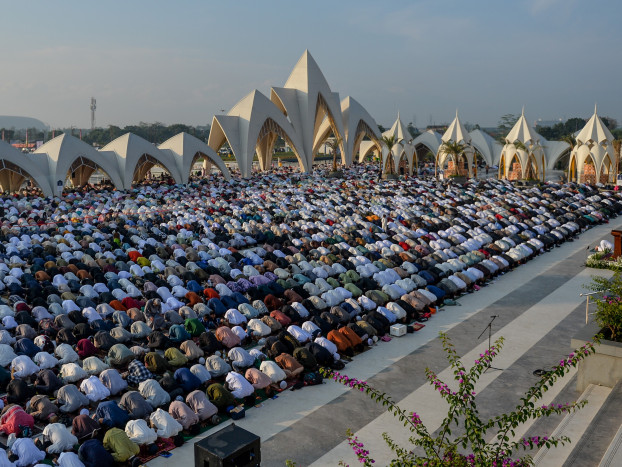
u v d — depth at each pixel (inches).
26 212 2017.7
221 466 399.2
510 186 2847.0
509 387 788.6
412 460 381.1
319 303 1069.1
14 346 859.4
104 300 1072.2
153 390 715.4
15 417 664.4
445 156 3486.7
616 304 698.2
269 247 1510.8
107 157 3038.9
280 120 3695.9
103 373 765.9
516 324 1047.0
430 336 995.3
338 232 1691.7
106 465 591.8
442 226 1861.5
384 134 3858.3
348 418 719.7
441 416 719.7
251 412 736.3
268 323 963.3
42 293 1096.2
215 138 3784.5
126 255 1412.4
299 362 828.0
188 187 2856.8
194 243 1546.5
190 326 946.1
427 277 1245.7
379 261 1353.3
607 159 3009.4
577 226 1882.4
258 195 2509.8
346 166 4136.3
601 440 529.7
